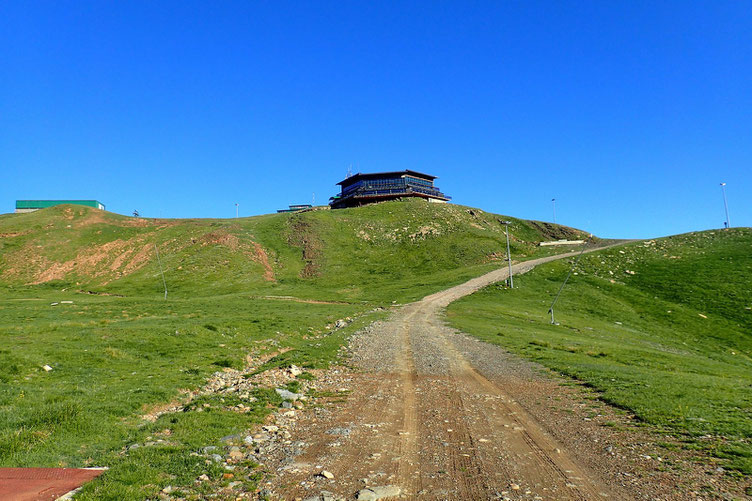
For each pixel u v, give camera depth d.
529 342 33.56
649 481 8.58
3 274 102.94
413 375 21.11
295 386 17.81
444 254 114.44
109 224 132.38
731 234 110.50
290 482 8.57
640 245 107.56
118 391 14.75
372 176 164.12
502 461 9.77
